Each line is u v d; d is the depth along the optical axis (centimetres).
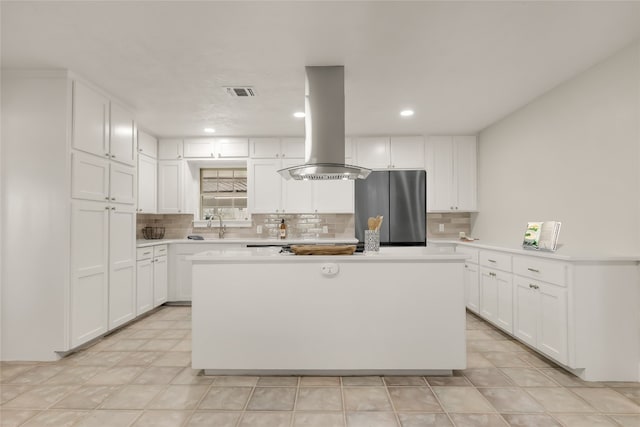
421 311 264
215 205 573
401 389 245
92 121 327
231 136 527
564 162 331
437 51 271
